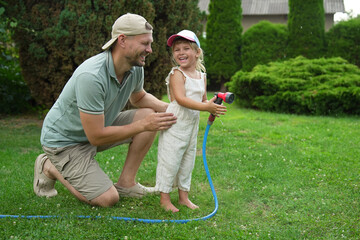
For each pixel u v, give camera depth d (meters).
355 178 3.21
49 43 4.79
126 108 5.02
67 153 2.49
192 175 3.28
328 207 2.58
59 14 4.81
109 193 2.48
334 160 3.77
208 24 11.19
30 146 4.30
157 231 2.14
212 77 11.43
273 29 10.50
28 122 5.86
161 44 4.94
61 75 5.07
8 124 5.68
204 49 11.25
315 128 5.58
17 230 2.11
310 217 2.43
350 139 4.79
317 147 4.38
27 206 2.51
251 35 10.67
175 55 2.49
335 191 2.93
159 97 5.28
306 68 7.92
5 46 6.56
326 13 15.02
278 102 7.36
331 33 9.95
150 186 3.10
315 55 9.92
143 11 4.66
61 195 2.78
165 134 2.50
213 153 4.09
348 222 2.34
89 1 4.62
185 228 2.19
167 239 2.06
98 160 3.68
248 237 2.11
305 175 3.31
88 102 2.28
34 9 4.83
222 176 3.30
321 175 3.28
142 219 2.30
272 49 10.50
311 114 7.15
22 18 4.87
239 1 10.99
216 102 2.45
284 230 2.22
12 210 2.45
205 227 2.23
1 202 2.58
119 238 2.08
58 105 2.50
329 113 7.01
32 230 2.11
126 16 2.31
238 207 2.63
